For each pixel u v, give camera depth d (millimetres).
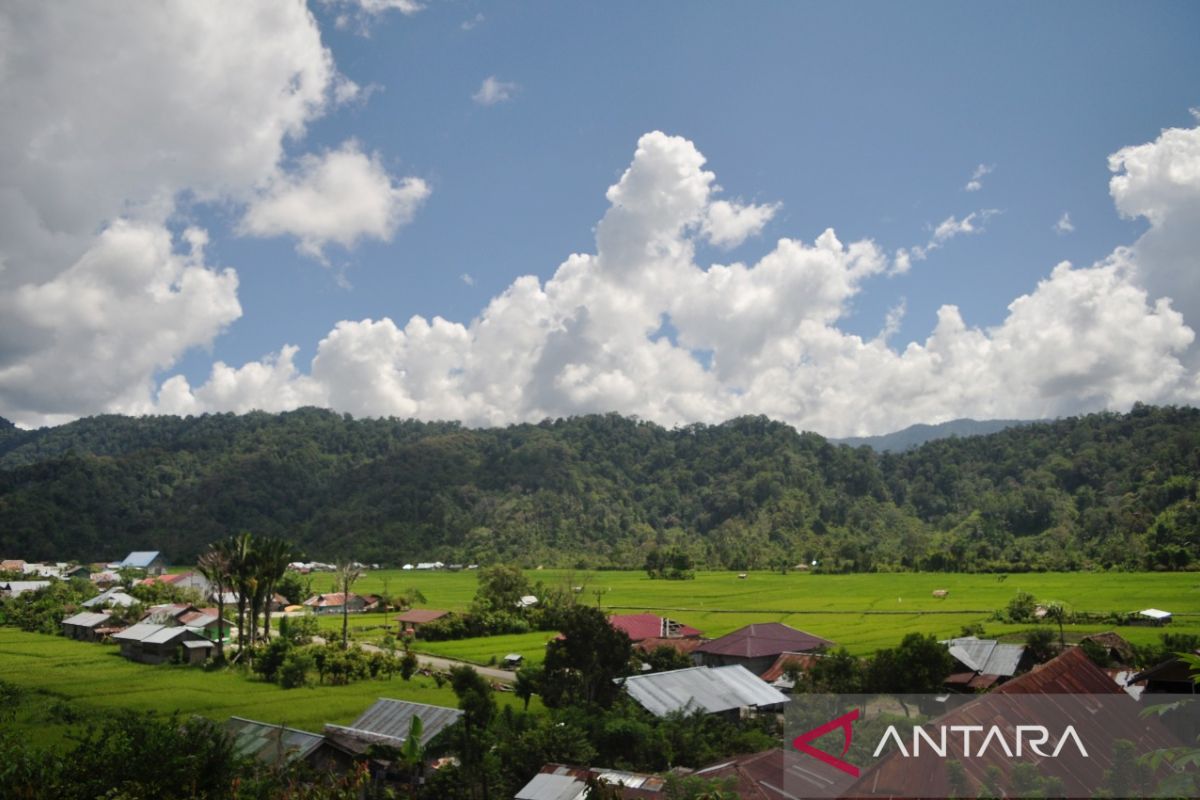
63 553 185875
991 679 51750
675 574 154750
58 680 63688
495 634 91062
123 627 89188
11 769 18266
